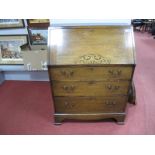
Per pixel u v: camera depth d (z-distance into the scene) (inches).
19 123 83.0
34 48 103.6
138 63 149.0
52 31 69.5
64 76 69.1
